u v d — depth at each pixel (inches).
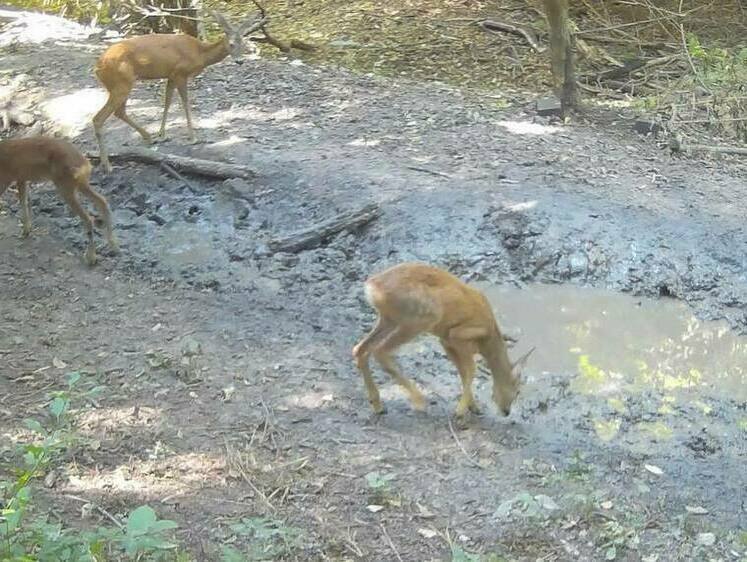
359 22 581.6
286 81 434.0
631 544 185.2
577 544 185.2
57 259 307.6
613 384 247.0
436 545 183.9
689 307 283.1
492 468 209.2
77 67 454.0
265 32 534.0
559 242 300.4
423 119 392.5
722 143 394.9
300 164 346.3
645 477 209.0
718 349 264.8
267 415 226.7
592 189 331.6
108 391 234.8
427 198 319.3
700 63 489.4
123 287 291.4
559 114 408.5
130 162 359.3
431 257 298.2
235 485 200.2
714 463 215.5
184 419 224.1
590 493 199.9
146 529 135.0
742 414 235.9
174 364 247.3
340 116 394.6
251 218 328.2
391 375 223.8
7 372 241.9
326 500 196.5
